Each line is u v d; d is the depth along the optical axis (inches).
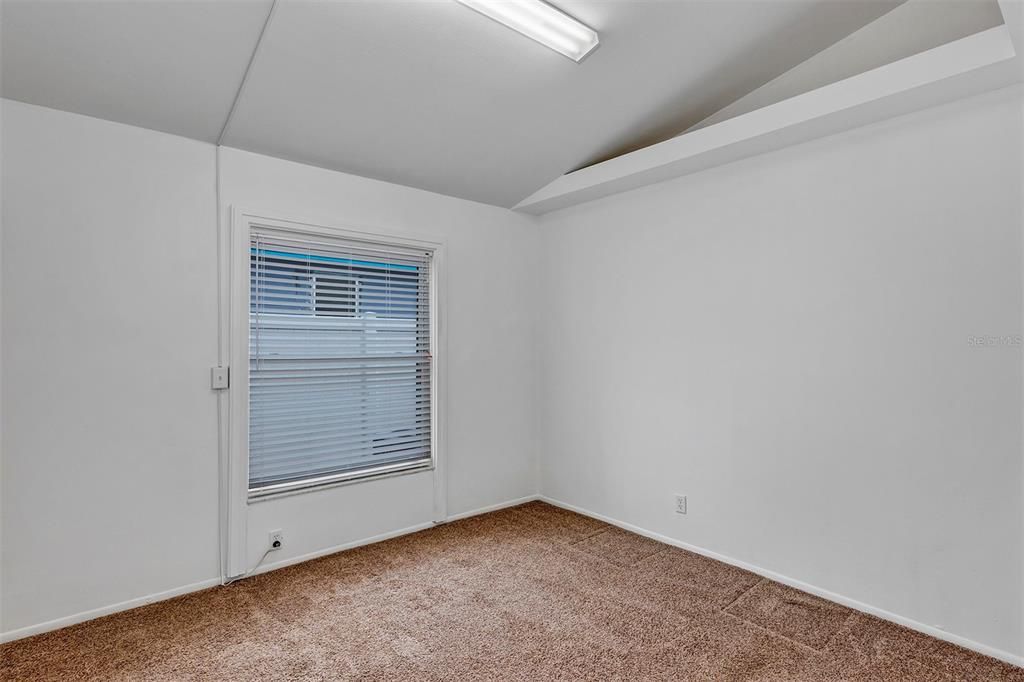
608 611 98.3
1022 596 83.1
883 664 82.4
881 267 97.8
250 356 113.6
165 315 101.9
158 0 75.5
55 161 91.2
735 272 119.3
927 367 92.6
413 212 138.7
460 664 81.9
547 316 165.3
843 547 102.2
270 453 116.7
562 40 90.4
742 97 120.8
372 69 95.1
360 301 130.5
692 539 127.3
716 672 80.0
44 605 90.0
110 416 96.2
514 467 162.2
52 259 90.9
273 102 99.0
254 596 103.2
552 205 156.5
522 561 120.4
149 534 100.3
